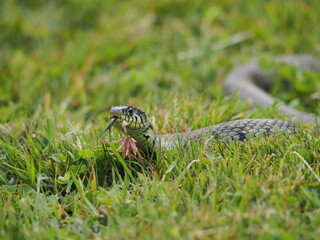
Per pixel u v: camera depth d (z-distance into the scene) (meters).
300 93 12.79
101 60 14.43
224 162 7.16
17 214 6.74
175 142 7.99
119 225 6.16
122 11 17.28
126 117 7.70
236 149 7.71
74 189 7.59
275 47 15.38
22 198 7.11
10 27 16.62
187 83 12.91
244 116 10.23
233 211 6.13
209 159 7.44
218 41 15.66
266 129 8.71
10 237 6.17
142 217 6.22
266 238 5.51
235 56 15.03
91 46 15.10
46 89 12.66
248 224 5.97
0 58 15.09
